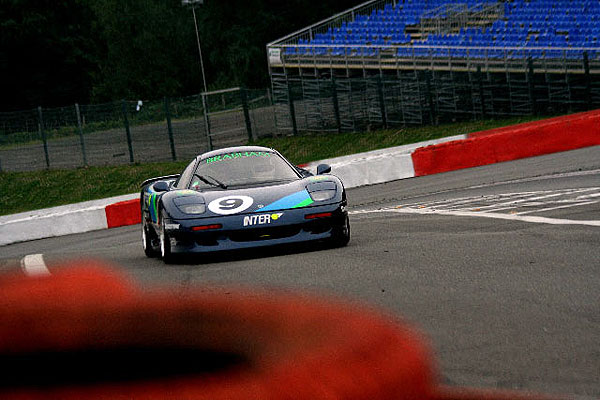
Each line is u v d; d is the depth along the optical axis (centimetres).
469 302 1448
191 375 441
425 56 11456
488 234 2498
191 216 2461
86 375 445
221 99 10419
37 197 9362
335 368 469
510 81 9894
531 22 12194
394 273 1872
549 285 1559
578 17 12088
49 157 10081
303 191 2573
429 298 1515
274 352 511
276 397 415
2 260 3653
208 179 2808
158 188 2847
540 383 912
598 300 1382
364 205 4625
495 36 12000
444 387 896
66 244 4669
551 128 6800
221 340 567
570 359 1014
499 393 868
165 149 10106
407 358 502
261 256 2491
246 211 2462
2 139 10088
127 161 10062
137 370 457
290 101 10781
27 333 647
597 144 6856
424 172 6638
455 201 3953
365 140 9994
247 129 10419
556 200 3381
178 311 758
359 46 11931
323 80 10588
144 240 3212
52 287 1110
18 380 442
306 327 620
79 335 627
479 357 1052
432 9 13225
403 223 3173
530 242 2222
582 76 9675
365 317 674
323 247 2581
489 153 6719
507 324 1245
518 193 3947
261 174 2839
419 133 9781
